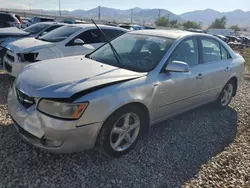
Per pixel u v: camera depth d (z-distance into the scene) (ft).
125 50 12.76
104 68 10.65
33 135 8.75
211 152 11.57
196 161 10.73
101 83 9.16
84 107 8.36
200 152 11.45
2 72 21.77
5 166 8.99
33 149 10.08
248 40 167.53
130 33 14.33
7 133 11.12
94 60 12.11
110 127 9.27
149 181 9.16
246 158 11.19
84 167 9.41
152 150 11.07
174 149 11.40
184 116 15.10
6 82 19.16
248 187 9.27
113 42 13.91
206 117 15.38
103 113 8.82
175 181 9.34
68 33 20.94
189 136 12.76
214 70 14.26
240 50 101.24
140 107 10.39
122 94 9.33
